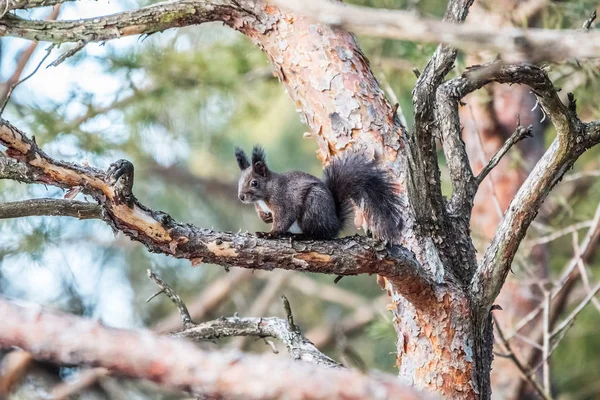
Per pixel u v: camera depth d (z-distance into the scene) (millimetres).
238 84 16641
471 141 15906
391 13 4102
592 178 17484
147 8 8812
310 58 8914
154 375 3803
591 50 4004
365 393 3770
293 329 8492
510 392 14867
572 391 18625
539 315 15250
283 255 7109
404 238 8055
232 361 3842
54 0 8633
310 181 9148
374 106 8734
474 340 7914
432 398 3818
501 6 14430
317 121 8859
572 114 7625
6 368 15172
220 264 7191
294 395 3758
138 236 6961
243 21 9125
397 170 8414
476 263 8305
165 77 16094
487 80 8523
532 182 7824
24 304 3848
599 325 18000
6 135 6508
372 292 21969
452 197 8625
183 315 8602
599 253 18859
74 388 15398
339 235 9117
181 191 20625
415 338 7969
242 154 10820
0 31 8516
